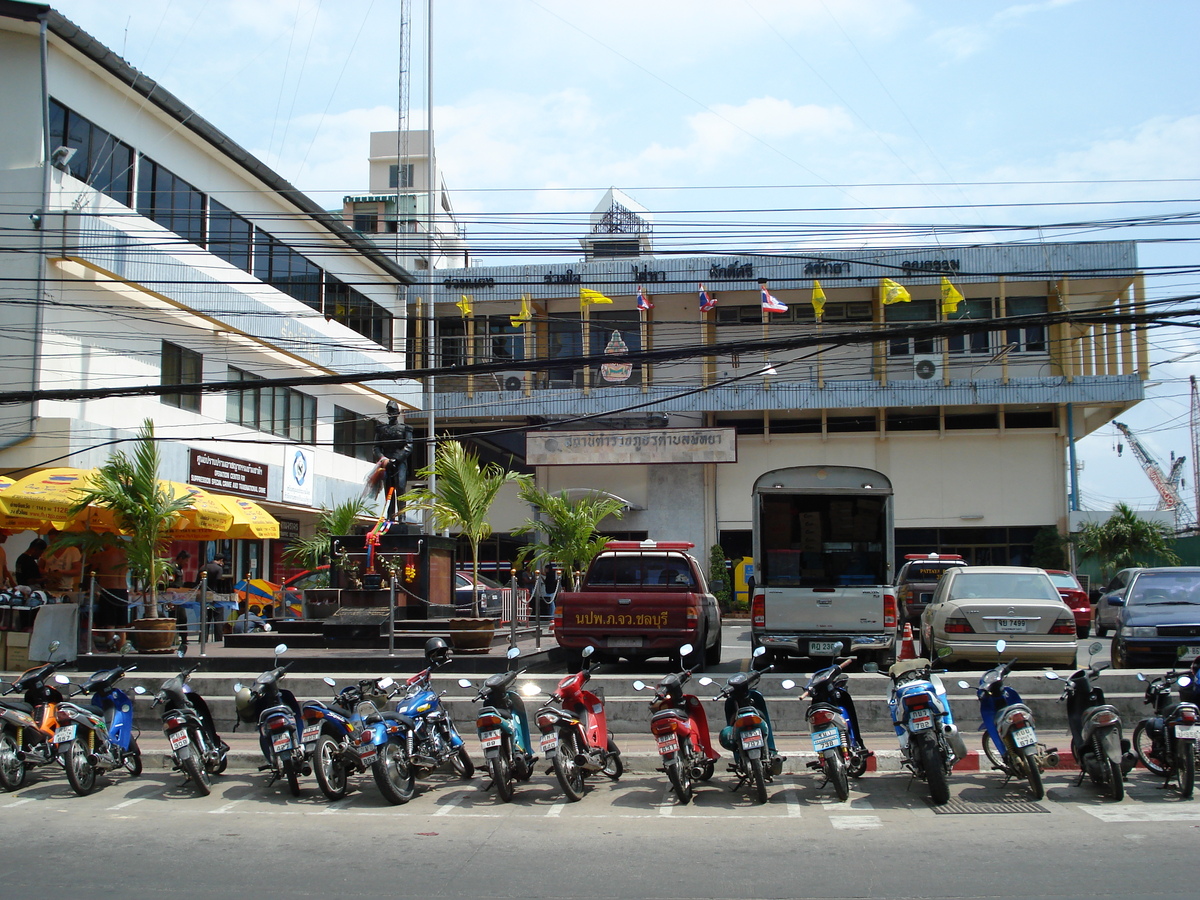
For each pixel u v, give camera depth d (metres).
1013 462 35.56
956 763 9.36
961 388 34.03
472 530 15.01
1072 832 7.39
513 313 37.12
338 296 29.83
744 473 36.69
